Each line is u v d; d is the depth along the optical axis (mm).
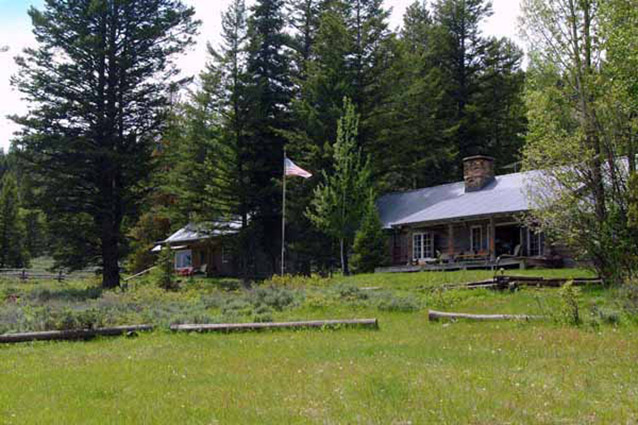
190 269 44281
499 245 29078
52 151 30969
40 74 31000
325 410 6504
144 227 46812
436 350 10289
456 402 6605
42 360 10844
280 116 40250
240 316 16391
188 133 38969
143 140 33562
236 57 38062
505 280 18812
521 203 25516
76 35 31609
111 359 10617
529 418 6016
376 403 6676
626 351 9523
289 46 41875
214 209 38438
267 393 7438
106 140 32219
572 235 18734
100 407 7086
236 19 38125
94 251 32031
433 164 43531
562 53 20219
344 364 9164
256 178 39500
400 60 38344
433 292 18891
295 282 23641
